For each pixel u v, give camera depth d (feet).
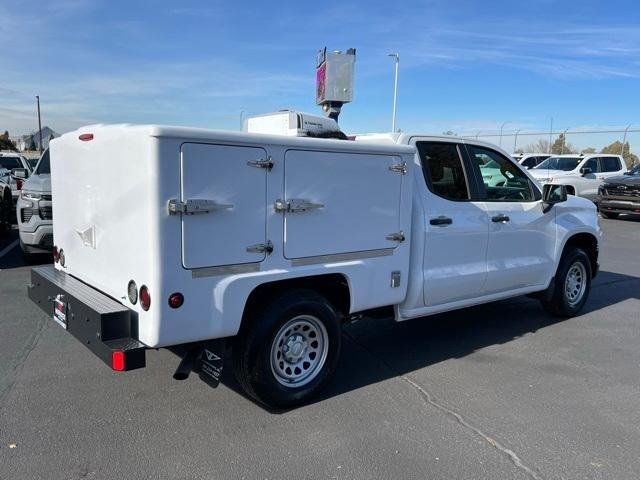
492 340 18.54
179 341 10.90
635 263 33.96
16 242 37.88
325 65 22.00
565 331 19.71
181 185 10.46
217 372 11.85
